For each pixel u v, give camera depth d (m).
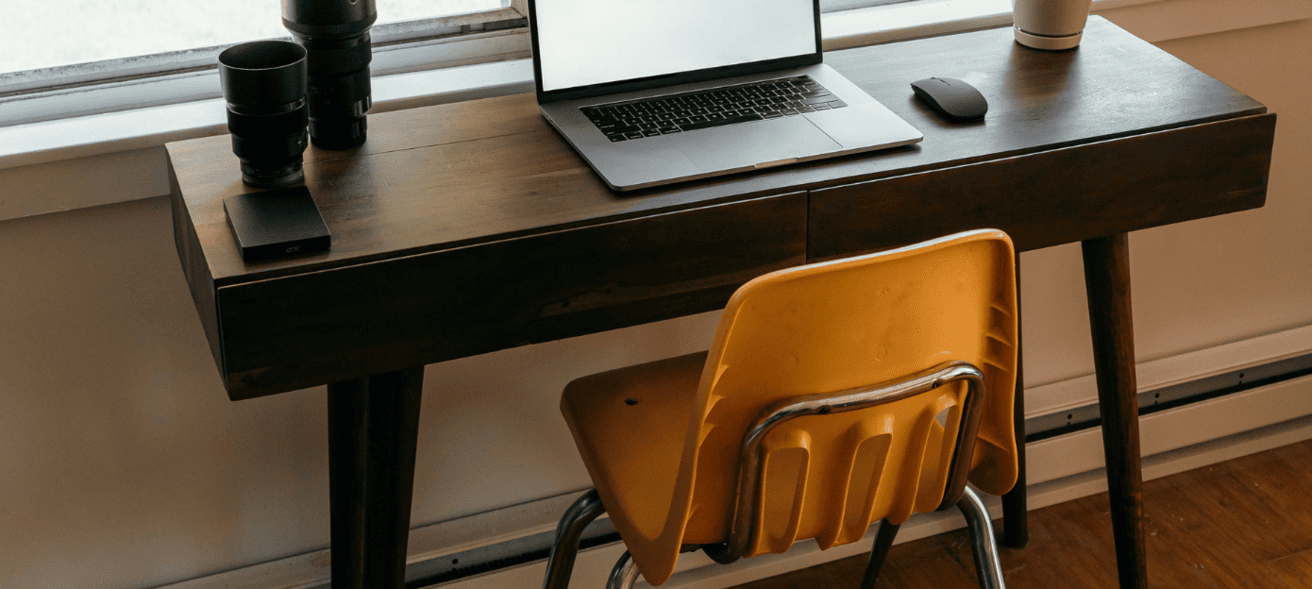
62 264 1.36
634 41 1.38
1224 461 2.15
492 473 1.69
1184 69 1.47
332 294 1.03
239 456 1.54
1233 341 2.11
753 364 0.96
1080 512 2.03
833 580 1.86
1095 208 1.31
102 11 1.42
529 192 1.16
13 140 1.30
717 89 1.39
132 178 1.34
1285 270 2.08
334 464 1.16
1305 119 1.95
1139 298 2.00
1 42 1.38
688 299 1.18
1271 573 1.85
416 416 1.15
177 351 1.47
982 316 1.04
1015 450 1.14
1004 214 1.27
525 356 1.62
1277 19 1.81
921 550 1.92
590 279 1.13
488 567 1.72
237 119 1.12
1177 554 1.90
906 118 1.34
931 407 1.04
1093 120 1.32
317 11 1.16
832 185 1.19
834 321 0.95
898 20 1.67
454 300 1.08
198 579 1.58
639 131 1.28
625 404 1.29
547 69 1.34
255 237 1.02
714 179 1.18
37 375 1.41
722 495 1.05
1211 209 1.37
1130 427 1.52
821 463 1.04
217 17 1.49
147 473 1.51
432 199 1.15
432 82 1.50
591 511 1.22
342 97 1.23
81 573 1.54
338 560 1.23
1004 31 1.63
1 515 1.46
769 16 1.44
